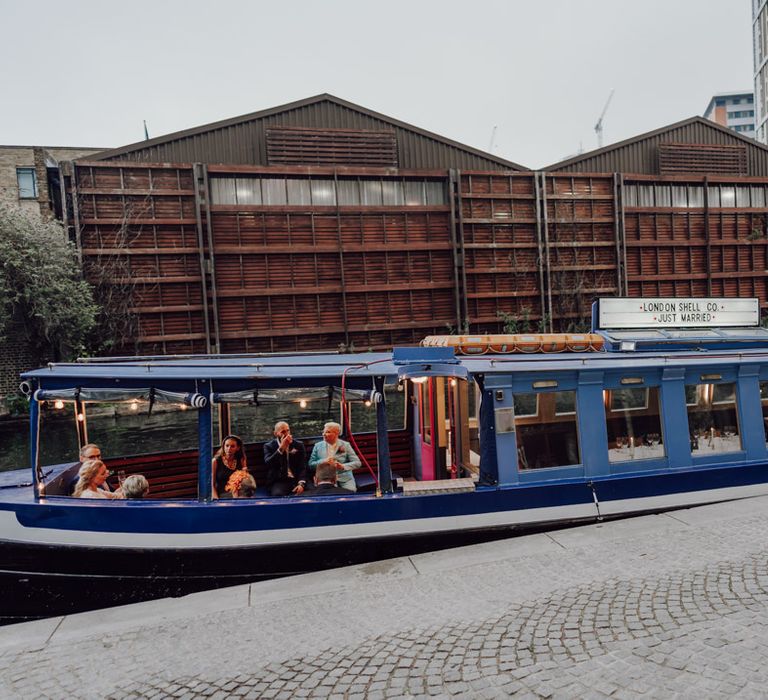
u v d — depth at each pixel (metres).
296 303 23.72
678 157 27.84
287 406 20.77
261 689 3.28
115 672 3.59
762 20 62.16
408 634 3.80
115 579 5.22
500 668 3.27
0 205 19.67
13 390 20.75
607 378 6.24
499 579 4.60
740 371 6.69
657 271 27.58
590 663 3.22
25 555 5.13
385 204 24.44
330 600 4.46
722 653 3.17
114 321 21.61
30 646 4.05
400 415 15.38
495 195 25.33
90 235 21.39
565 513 5.97
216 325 22.34
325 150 23.69
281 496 5.64
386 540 5.55
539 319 26.31
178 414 20.50
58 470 6.29
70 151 25.19
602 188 26.75
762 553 4.64
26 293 19.05
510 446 5.88
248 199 22.97
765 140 61.38
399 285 24.61
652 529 5.44
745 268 28.61
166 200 22.02
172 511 5.22
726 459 6.60
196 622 4.23
